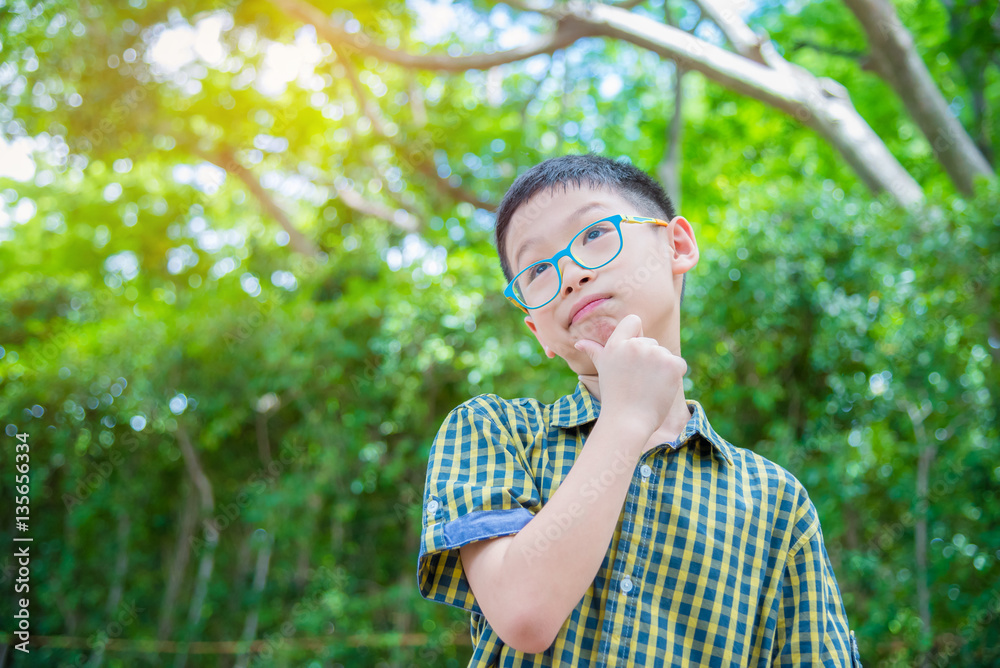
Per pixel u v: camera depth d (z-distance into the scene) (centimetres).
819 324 322
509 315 369
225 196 730
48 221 730
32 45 555
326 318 395
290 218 715
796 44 498
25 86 561
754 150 771
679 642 80
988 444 297
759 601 88
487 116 650
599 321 86
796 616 90
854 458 300
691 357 326
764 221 333
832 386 317
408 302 376
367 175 640
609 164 96
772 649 89
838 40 680
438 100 655
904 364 305
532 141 657
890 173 402
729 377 325
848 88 703
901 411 313
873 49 432
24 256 726
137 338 439
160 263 727
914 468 308
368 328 389
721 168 769
